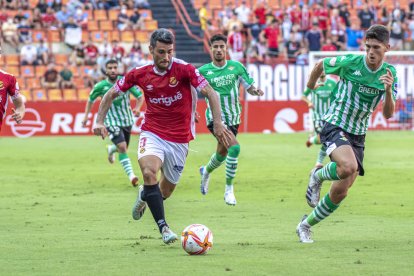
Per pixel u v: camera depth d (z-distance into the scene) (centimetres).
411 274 2062
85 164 5684
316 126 5372
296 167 5381
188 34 9881
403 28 9969
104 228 2964
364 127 2611
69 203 3725
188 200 3838
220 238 2712
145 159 2520
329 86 5275
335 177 2530
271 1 10206
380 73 2547
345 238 2702
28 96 8912
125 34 9588
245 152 6512
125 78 2562
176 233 2848
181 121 2575
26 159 6034
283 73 8969
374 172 5034
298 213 3394
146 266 2172
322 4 10044
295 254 2361
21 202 3762
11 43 9188
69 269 2142
